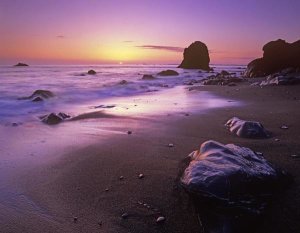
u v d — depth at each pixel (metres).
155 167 5.41
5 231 3.68
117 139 7.38
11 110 12.34
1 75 34.62
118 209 4.07
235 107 11.64
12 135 8.09
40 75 36.09
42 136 7.95
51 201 4.36
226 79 25.92
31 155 6.36
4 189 4.77
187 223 3.69
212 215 3.48
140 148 6.58
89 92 19.50
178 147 6.54
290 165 5.01
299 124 8.09
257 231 3.42
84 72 45.44
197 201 3.60
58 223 3.82
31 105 13.73
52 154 6.39
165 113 10.78
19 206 4.25
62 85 23.33
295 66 29.75
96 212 4.03
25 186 4.86
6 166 5.73
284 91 16.03
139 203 4.18
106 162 5.79
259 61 32.16
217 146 4.62
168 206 4.07
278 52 30.83
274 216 3.61
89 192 4.58
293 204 3.80
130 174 5.16
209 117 9.70
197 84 26.16
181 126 8.49
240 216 3.43
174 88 22.98
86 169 5.48
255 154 4.62
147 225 3.71
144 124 8.98
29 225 3.79
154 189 4.55
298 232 3.35
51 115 9.98
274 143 6.31
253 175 3.75
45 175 5.28
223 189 3.47
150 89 22.48
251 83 23.39
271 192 3.90
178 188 4.36
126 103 14.26
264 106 11.58
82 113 11.35
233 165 3.88
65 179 5.09
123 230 3.64
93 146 6.86
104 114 10.82
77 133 8.16
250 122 7.40
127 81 28.83
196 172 3.82
